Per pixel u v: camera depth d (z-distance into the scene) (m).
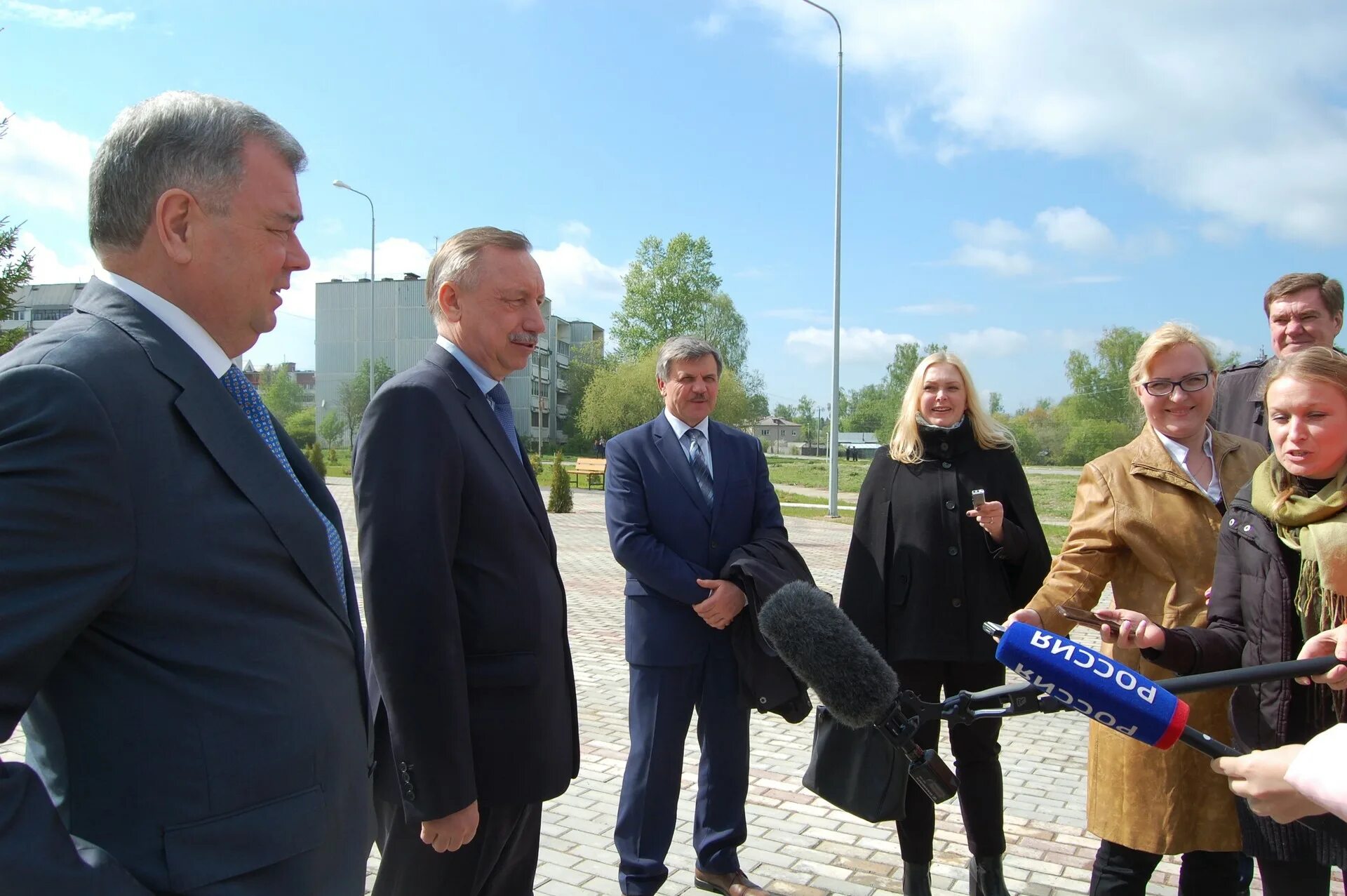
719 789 3.47
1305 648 1.99
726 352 67.81
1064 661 1.68
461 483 2.19
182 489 1.37
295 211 1.64
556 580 2.45
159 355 1.42
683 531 3.61
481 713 2.24
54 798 1.33
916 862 3.32
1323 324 3.72
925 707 1.85
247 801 1.37
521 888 2.50
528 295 2.46
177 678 1.34
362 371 61.47
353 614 1.76
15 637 1.12
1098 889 2.87
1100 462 3.04
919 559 3.40
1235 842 2.68
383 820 2.29
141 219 1.49
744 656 3.38
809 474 45.41
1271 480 2.37
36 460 1.17
